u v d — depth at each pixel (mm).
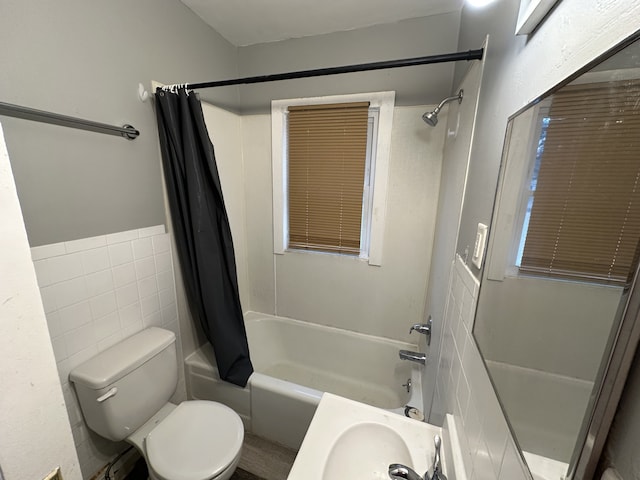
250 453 1525
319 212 1960
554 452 341
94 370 1103
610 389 262
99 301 1191
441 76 1558
